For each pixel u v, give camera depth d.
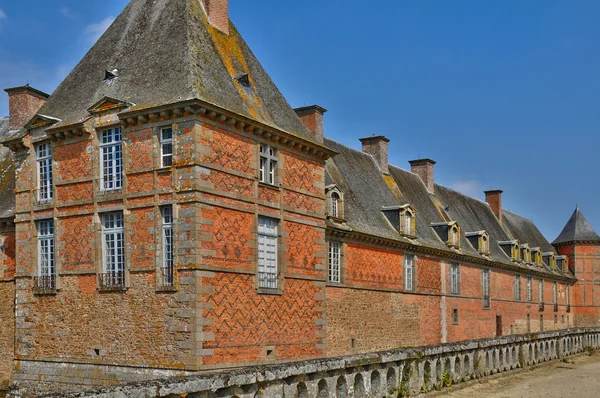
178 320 16.95
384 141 34.78
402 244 28.94
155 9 21.41
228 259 17.91
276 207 19.94
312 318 21.20
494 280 41.31
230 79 20.22
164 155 18.00
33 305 20.19
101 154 19.25
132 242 18.16
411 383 14.75
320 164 22.39
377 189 31.86
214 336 17.12
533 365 23.53
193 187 17.11
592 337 33.19
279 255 19.95
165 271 17.55
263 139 19.69
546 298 51.91
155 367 17.19
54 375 19.22
